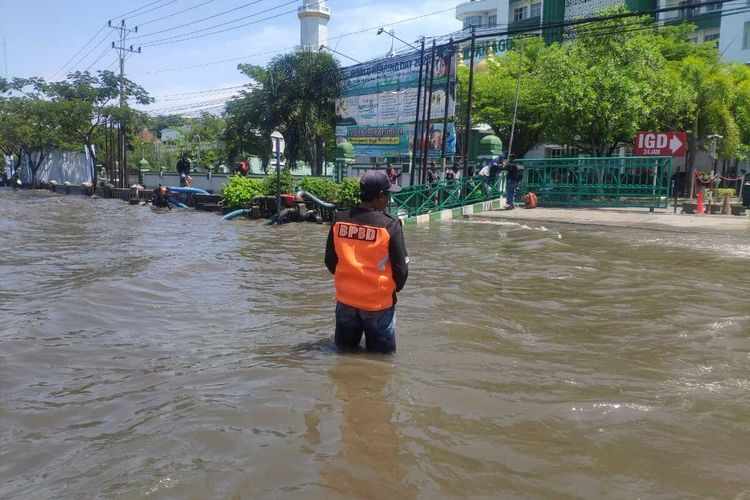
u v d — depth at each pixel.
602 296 6.74
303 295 6.90
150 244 12.06
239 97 32.56
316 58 26.89
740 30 30.22
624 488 2.50
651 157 17.19
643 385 3.83
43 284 7.60
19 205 26.64
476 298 6.62
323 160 32.28
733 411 3.38
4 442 2.97
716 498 2.43
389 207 15.95
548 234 12.51
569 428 3.12
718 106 21.34
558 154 29.55
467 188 18.08
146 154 47.09
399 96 23.56
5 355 4.50
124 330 5.29
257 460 2.69
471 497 2.41
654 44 23.22
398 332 5.09
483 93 23.20
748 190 17.78
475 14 43.31
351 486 2.47
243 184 20.39
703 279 7.69
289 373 3.92
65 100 35.34
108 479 2.55
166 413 3.29
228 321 5.64
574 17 35.03
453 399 3.49
